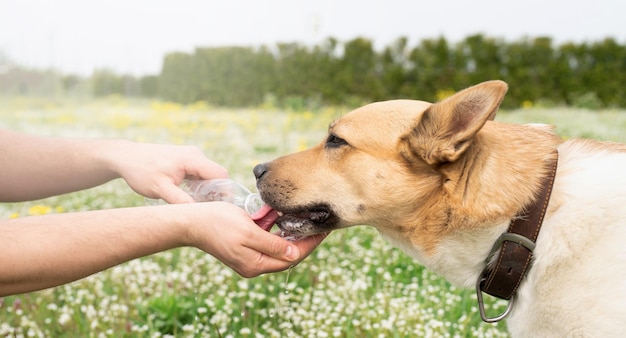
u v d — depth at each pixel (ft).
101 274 4.96
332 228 3.69
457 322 4.39
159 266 5.40
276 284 4.81
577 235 3.25
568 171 3.39
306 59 25.11
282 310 4.46
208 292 4.77
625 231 3.21
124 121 16.05
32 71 35.53
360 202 3.61
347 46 24.44
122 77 37.22
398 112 3.61
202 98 29.14
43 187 3.86
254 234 3.19
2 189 3.82
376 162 3.56
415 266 5.15
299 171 3.72
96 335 4.23
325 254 5.45
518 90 23.03
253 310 4.48
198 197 3.82
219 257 3.27
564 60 23.24
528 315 3.35
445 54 23.56
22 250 2.90
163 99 32.35
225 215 3.19
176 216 3.16
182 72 30.32
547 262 3.27
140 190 3.74
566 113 18.86
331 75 24.68
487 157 3.40
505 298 3.42
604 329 3.16
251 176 8.47
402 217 3.57
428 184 3.49
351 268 5.12
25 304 4.58
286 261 3.31
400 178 3.52
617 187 3.29
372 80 24.03
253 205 3.83
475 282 3.51
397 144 3.53
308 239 3.74
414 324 4.30
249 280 4.87
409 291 4.78
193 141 12.72
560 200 3.32
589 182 3.33
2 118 18.49
